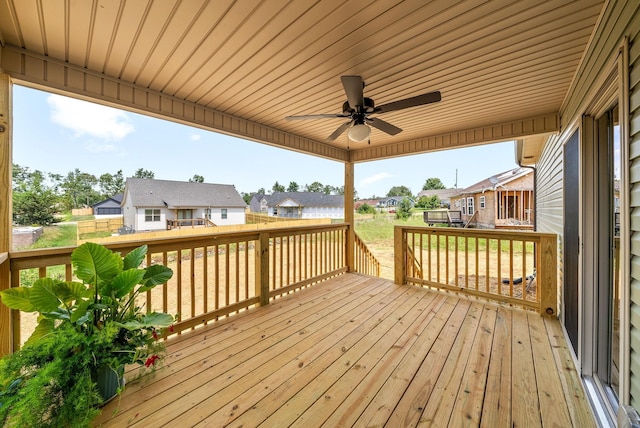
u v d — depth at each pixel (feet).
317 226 14.12
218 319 9.43
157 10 5.23
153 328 5.96
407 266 13.82
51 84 6.99
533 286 16.67
